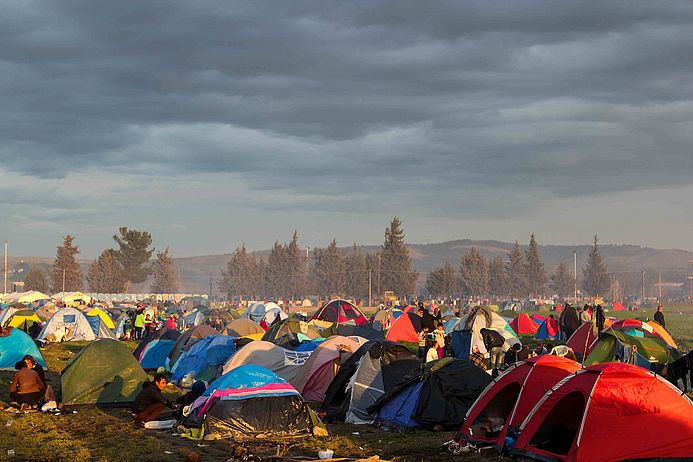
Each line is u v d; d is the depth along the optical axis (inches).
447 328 1856.5
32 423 813.2
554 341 1798.7
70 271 7214.6
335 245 7849.4
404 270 6973.4
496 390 690.2
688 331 2704.2
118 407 930.7
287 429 743.1
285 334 1411.2
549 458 597.6
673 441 580.7
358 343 993.5
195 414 760.3
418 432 755.4
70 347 1827.0
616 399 585.6
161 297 5629.9
